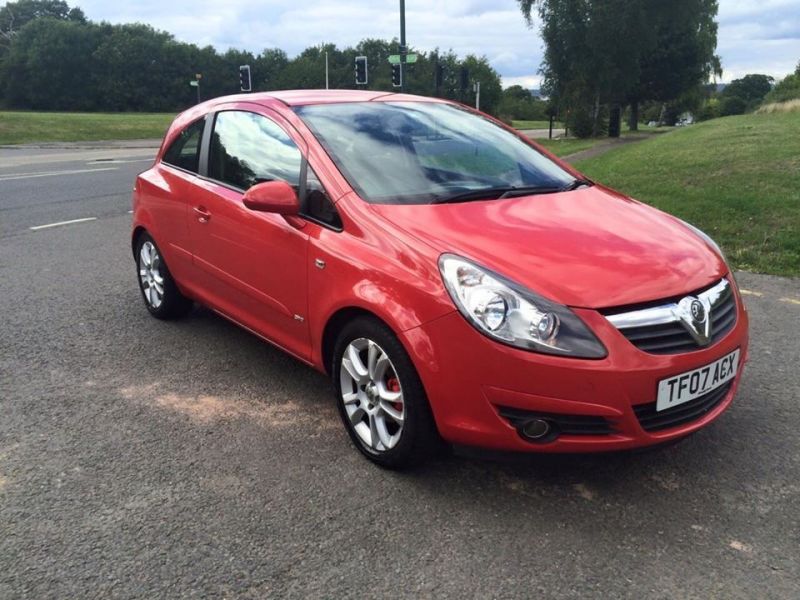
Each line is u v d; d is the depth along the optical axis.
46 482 3.12
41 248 7.88
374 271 3.04
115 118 41.25
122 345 4.79
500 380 2.68
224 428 3.62
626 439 2.70
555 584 2.46
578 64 37.06
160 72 92.19
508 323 2.68
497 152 4.10
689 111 53.41
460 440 2.85
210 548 2.66
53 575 2.52
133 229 5.32
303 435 3.54
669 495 3.00
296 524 2.81
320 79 96.38
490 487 3.06
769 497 2.98
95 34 89.31
